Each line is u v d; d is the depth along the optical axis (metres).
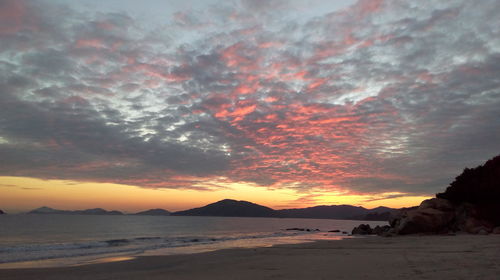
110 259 18.45
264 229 78.62
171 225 93.38
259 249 21.31
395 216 38.28
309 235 49.72
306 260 14.05
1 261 18.31
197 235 51.28
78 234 48.69
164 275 11.80
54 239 39.03
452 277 8.12
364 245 21.23
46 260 18.61
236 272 11.51
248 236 47.50
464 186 32.84
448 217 30.88
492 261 10.66
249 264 13.75
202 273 11.85
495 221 28.70
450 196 33.94
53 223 86.06
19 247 26.70
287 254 17.59
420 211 31.61
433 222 30.36
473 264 10.15
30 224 77.50
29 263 17.23
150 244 31.25
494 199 30.45
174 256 18.72
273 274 10.44
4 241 35.56
